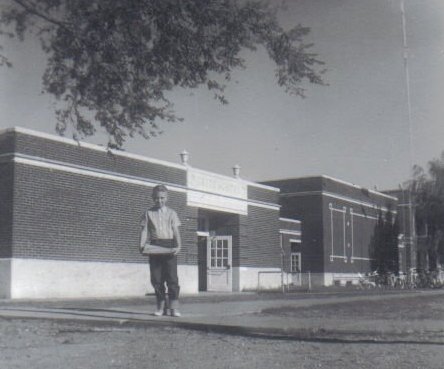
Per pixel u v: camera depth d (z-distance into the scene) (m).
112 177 21.41
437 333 6.89
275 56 8.50
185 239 24.88
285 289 28.84
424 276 39.31
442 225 42.44
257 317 8.70
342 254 39.22
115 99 9.12
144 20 8.48
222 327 7.18
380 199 43.69
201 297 18.45
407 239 44.25
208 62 8.69
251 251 29.11
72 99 9.28
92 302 14.60
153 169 23.36
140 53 8.68
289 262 35.84
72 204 19.86
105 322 7.77
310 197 37.75
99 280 20.61
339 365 5.13
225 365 5.12
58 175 19.47
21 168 18.36
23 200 18.34
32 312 9.42
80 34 8.71
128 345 6.17
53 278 19.05
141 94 9.09
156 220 8.36
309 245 37.53
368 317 9.29
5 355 5.57
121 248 21.58
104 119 9.30
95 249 20.56
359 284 37.88
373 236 42.97
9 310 10.06
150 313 9.08
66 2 8.58
